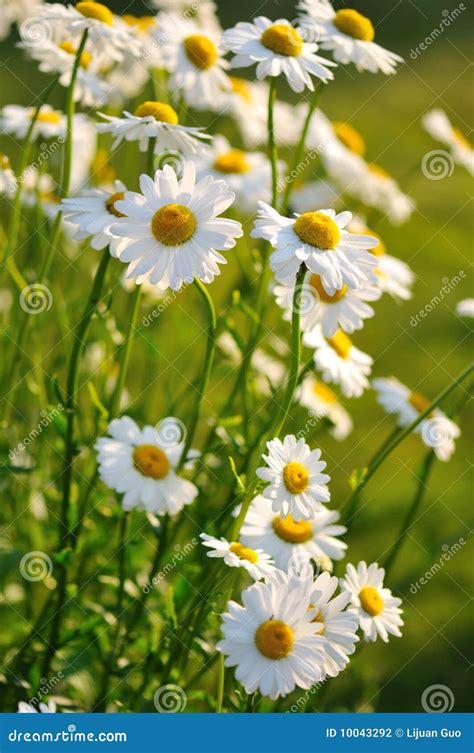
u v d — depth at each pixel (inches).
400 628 36.4
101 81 31.9
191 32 32.0
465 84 65.4
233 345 33.2
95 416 30.8
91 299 27.8
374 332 49.0
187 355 35.0
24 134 32.7
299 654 25.5
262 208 26.4
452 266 53.6
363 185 38.1
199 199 26.3
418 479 31.6
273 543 27.6
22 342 30.4
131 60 32.4
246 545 27.5
